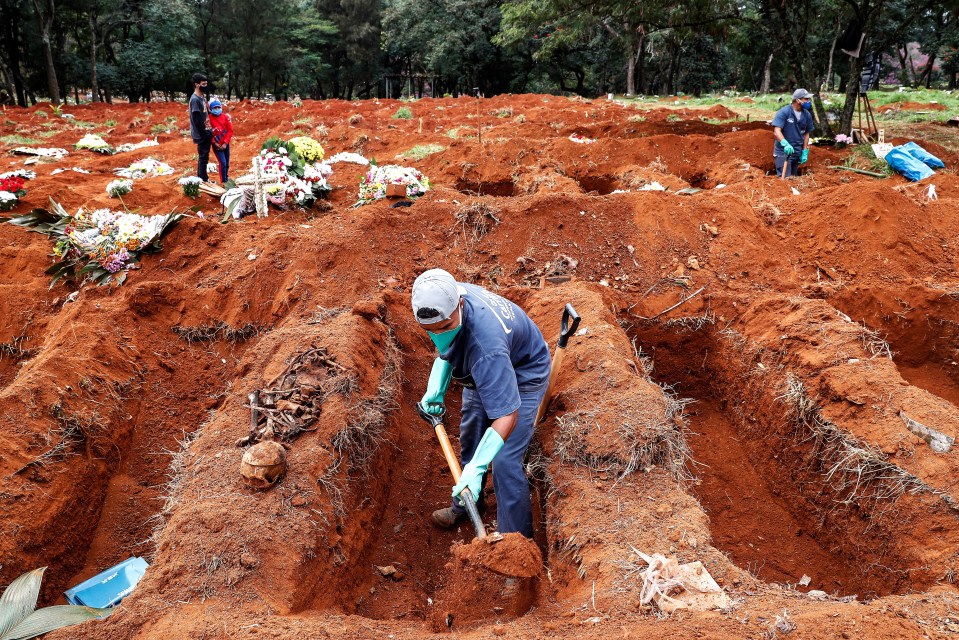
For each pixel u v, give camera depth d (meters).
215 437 3.88
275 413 3.96
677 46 31.17
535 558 2.96
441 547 4.04
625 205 6.75
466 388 3.84
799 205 7.11
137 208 8.05
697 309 5.88
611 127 14.06
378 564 3.82
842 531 3.98
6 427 4.09
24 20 30.28
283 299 5.67
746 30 21.98
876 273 6.29
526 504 3.48
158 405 5.09
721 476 4.93
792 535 4.35
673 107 22.03
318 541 3.26
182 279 6.14
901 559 3.43
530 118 18.50
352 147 14.01
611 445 3.61
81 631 2.68
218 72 43.91
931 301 5.84
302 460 3.58
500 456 3.43
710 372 5.80
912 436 3.77
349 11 45.41
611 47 34.06
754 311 5.52
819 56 33.38
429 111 22.23
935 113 16.62
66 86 34.91
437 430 3.55
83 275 6.37
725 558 2.94
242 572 2.95
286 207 8.03
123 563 3.73
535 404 3.58
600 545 3.07
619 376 4.16
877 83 32.91
